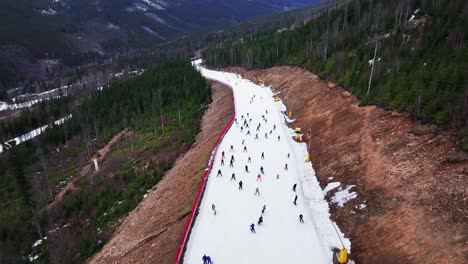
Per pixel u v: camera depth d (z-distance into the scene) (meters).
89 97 129.75
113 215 44.09
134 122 91.06
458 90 33.53
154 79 110.94
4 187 69.38
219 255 26.31
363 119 42.56
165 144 66.25
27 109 131.50
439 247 21.41
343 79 57.56
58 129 100.94
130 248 33.25
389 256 23.27
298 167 41.91
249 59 124.31
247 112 65.88
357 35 78.44
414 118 35.22
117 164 66.19
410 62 47.84
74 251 39.19
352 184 32.94
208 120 74.50
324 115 52.91
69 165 79.12
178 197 38.22
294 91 74.94
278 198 34.44
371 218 27.44
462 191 24.16
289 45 113.81
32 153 89.81
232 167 41.59
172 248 28.00
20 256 41.16
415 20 69.44
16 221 50.41
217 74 132.25
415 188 27.00
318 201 33.78
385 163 31.98
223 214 31.62
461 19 53.12
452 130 30.03
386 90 42.75
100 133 94.88
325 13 123.50
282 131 54.97
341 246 26.88
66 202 52.56
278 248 27.00
